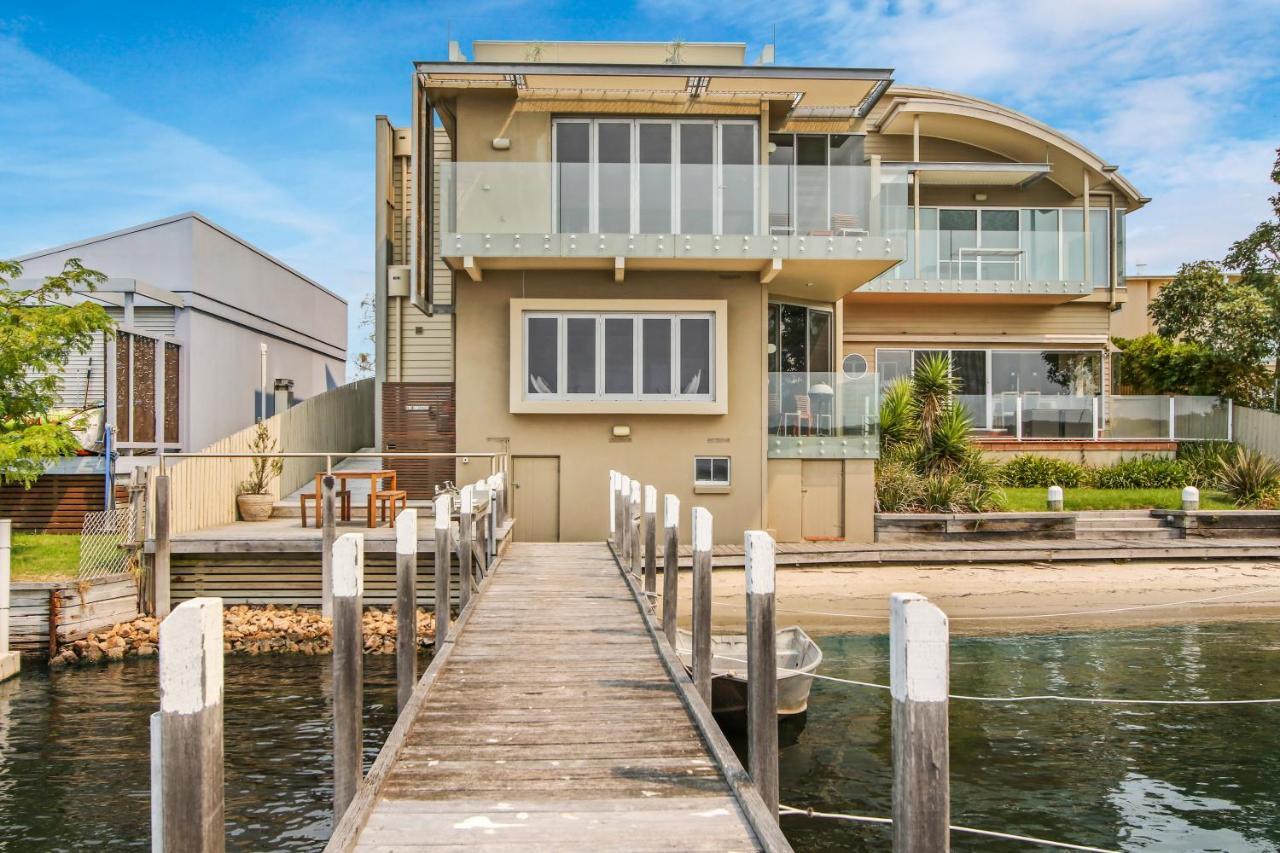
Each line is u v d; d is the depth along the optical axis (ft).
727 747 19.88
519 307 58.80
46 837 24.82
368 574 49.14
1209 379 87.97
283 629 44.78
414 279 58.95
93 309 47.65
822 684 37.58
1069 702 35.55
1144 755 30.27
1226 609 49.78
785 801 26.78
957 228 84.38
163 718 11.22
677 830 16.53
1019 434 78.89
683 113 60.34
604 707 23.52
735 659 32.99
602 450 59.57
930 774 11.32
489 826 16.66
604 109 60.08
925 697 11.37
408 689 24.59
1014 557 55.98
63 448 46.50
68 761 30.09
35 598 42.04
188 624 11.26
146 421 61.93
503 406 59.52
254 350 81.97
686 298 59.52
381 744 31.37
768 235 56.80
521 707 23.50
